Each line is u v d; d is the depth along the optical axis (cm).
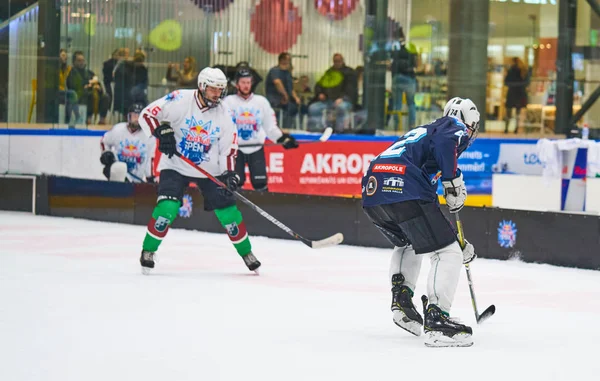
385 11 2798
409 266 1034
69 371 818
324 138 2116
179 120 1481
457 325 963
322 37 2797
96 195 2362
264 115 2444
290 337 991
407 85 2817
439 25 2822
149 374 809
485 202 2827
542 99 2911
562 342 996
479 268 1633
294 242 2000
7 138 2764
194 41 2808
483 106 2855
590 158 2100
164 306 1175
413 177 985
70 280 1388
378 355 905
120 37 2812
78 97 2811
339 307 1202
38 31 2789
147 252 1473
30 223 2256
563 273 1580
